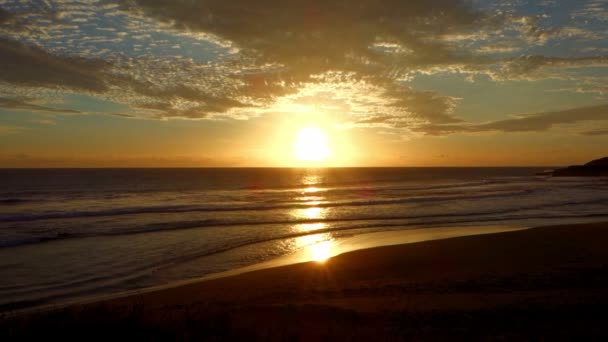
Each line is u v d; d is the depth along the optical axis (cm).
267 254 1517
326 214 2644
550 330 629
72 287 1100
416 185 6322
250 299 925
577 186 5681
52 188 5366
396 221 2328
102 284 1130
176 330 545
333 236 1877
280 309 778
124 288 1098
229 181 7825
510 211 2730
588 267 1113
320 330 629
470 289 946
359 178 9631
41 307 929
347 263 1311
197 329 562
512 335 611
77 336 511
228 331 563
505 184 6475
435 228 2073
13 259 1389
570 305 753
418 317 719
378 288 988
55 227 2048
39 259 1392
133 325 544
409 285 1008
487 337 605
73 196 4119
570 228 1853
